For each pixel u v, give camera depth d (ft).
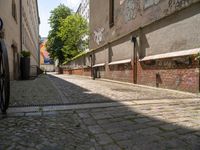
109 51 65.10
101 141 11.31
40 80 54.70
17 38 56.85
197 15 29.37
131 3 49.96
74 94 27.02
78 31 139.33
